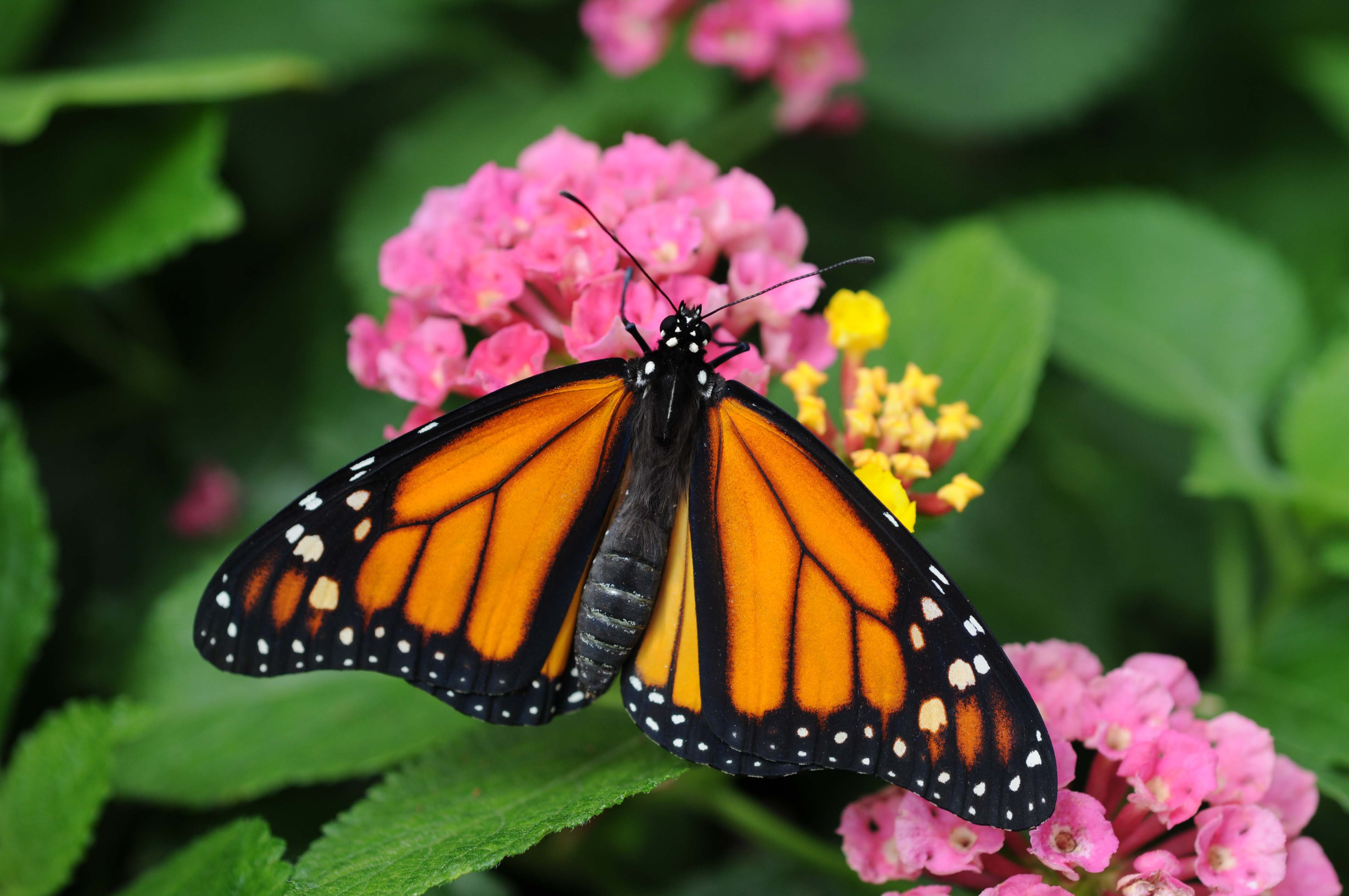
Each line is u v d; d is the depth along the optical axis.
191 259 0.58
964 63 0.63
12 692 0.49
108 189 0.53
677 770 0.44
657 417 0.44
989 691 0.43
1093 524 0.53
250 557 0.43
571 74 0.63
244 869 0.45
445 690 0.44
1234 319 0.53
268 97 0.58
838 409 0.48
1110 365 0.53
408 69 0.61
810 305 0.46
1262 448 0.52
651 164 0.47
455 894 0.50
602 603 0.44
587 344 0.46
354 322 0.47
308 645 0.44
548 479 0.44
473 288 0.46
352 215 0.54
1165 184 0.65
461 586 0.44
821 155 0.63
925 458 0.46
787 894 0.50
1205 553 0.54
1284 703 0.49
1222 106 0.66
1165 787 0.44
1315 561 0.51
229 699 0.49
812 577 0.44
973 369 0.48
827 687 0.43
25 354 0.56
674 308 0.46
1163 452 0.57
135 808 0.50
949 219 0.62
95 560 0.54
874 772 0.43
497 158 0.55
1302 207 0.62
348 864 0.44
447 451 0.44
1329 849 0.50
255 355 0.56
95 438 0.55
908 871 0.44
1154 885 0.43
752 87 0.65
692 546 0.44
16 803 0.47
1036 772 0.42
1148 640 0.54
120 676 0.50
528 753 0.46
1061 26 0.62
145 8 0.58
